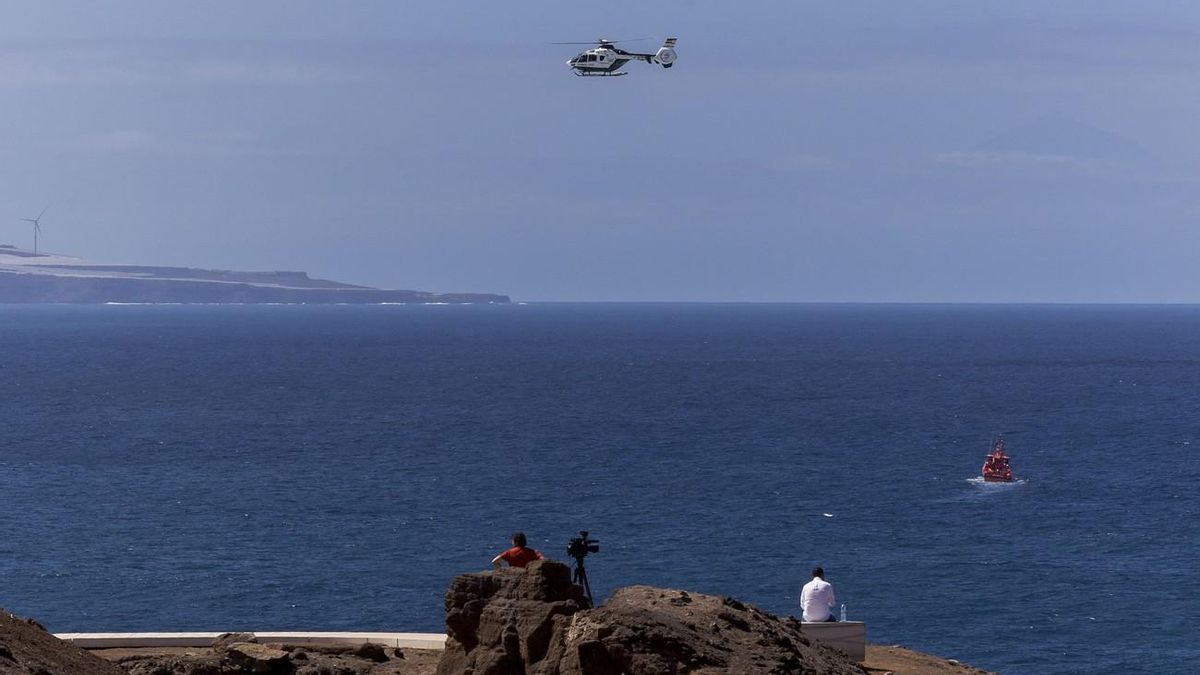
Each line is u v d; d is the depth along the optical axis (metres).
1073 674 157.12
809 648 79.06
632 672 66.06
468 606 73.38
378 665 85.56
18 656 66.12
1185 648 167.50
